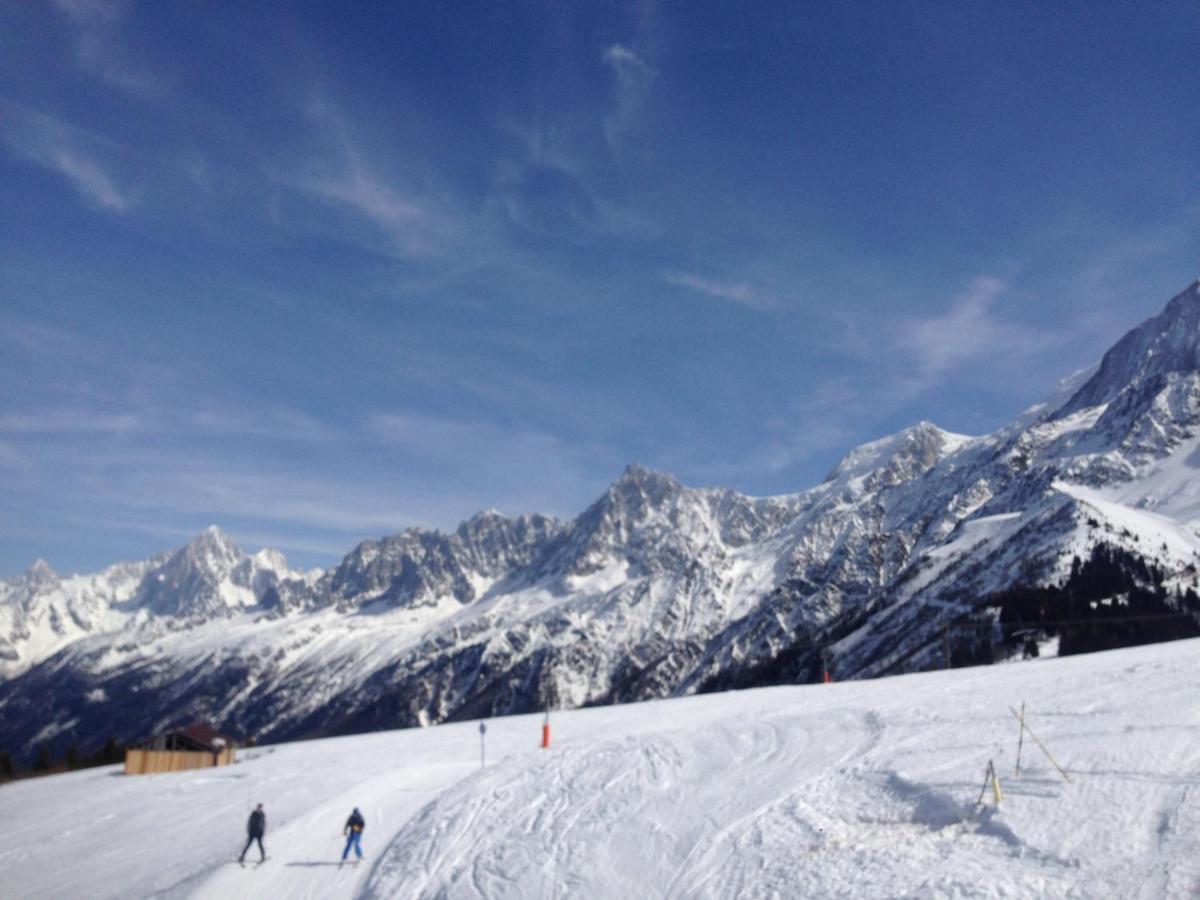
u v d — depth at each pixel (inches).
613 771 1628.9
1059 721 1248.2
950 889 852.6
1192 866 777.6
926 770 1175.6
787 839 1114.1
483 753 2365.9
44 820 2509.8
